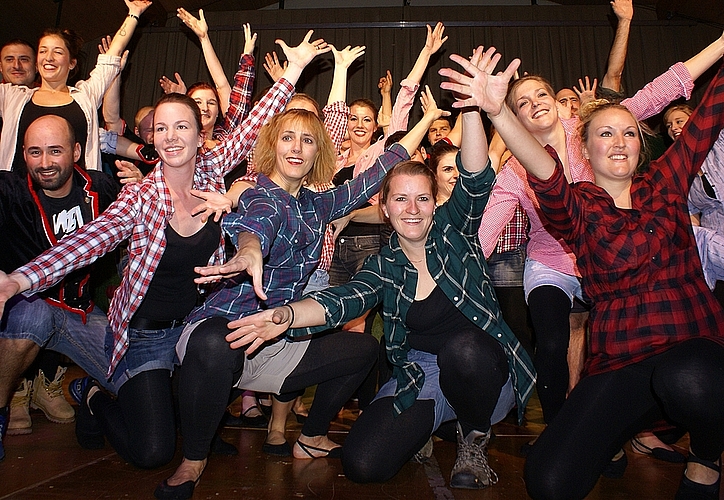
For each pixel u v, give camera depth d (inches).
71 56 118.5
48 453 76.8
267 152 75.4
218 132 130.4
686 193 64.7
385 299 75.3
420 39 286.0
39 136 81.5
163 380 73.9
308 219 74.9
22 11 241.3
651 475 73.0
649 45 284.2
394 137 117.4
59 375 96.7
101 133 124.0
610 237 63.5
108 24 279.4
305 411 108.8
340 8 300.0
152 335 75.8
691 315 61.5
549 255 90.4
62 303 82.4
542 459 61.1
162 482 62.4
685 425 57.8
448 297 71.7
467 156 68.0
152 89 295.7
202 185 78.4
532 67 284.7
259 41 291.9
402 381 73.3
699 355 56.7
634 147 65.9
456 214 72.6
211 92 127.5
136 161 124.6
